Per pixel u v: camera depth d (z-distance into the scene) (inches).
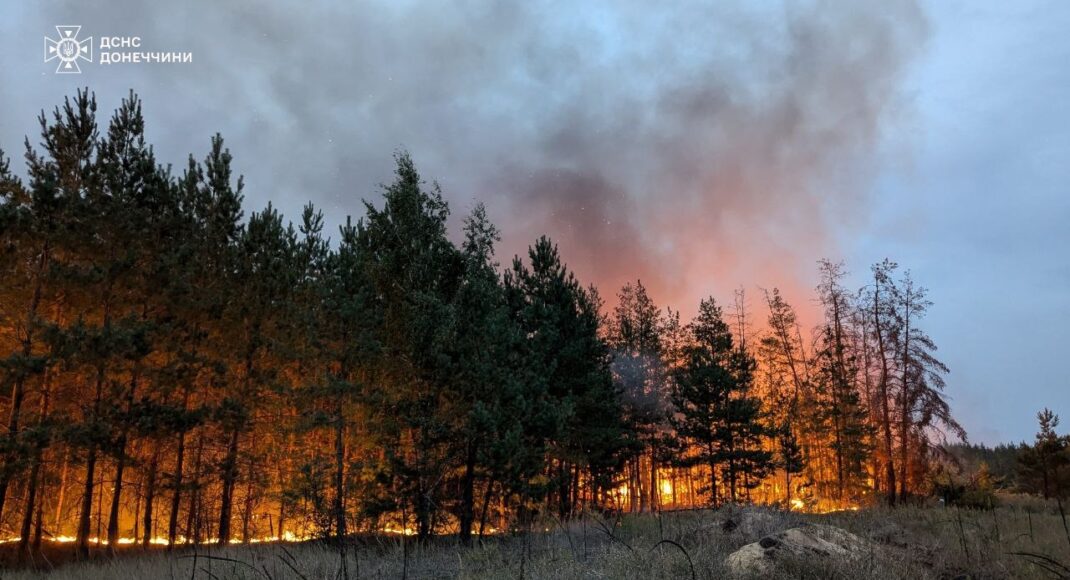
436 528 781.9
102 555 703.1
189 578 466.6
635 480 1699.1
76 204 705.0
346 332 839.1
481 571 448.1
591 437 1149.7
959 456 1457.9
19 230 661.3
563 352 1122.0
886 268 1494.8
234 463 874.8
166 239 828.6
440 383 796.0
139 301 760.3
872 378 1519.4
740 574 361.4
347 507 820.6
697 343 1768.0
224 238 925.8
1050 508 1152.8
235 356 892.0
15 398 671.1
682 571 365.7
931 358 1432.1
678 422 1407.5
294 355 897.5
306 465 798.5
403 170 926.4
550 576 384.8
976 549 491.8
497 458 747.4
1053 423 1770.4
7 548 722.2
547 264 1214.9
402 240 902.4
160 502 995.9
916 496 1432.1
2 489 657.6
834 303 1695.4
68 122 744.3
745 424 1359.5
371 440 856.9
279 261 947.3
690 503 1930.4
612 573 370.6
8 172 749.3
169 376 750.5
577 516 896.9
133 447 913.5
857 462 1622.8
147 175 800.3
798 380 1846.7
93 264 699.4
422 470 763.4
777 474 1765.5
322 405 943.7
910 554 439.8
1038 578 406.6
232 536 1031.6
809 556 374.9
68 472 897.5
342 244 939.3
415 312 833.5
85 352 652.1
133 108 799.7
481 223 910.4
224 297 866.8
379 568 462.3
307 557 502.6
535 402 861.8
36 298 689.6
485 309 854.5
